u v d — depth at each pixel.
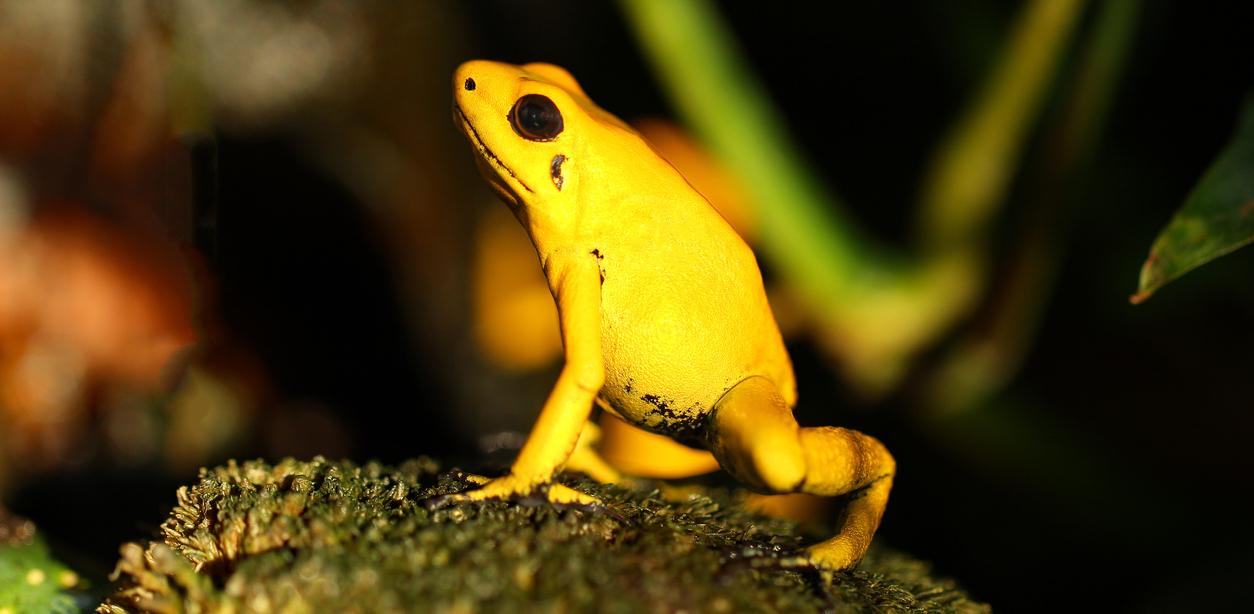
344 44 0.40
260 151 0.41
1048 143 0.32
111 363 0.35
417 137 0.42
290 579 0.23
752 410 0.25
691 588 0.24
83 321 0.35
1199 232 0.27
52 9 0.35
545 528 0.24
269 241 0.42
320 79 0.40
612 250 0.25
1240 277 0.36
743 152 0.34
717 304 0.25
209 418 0.38
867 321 0.34
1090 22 0.32
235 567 0.24
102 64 0.35
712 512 0.26
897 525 0.37
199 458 0.37
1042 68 0.32
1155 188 0.38
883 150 0.45
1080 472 0.35
